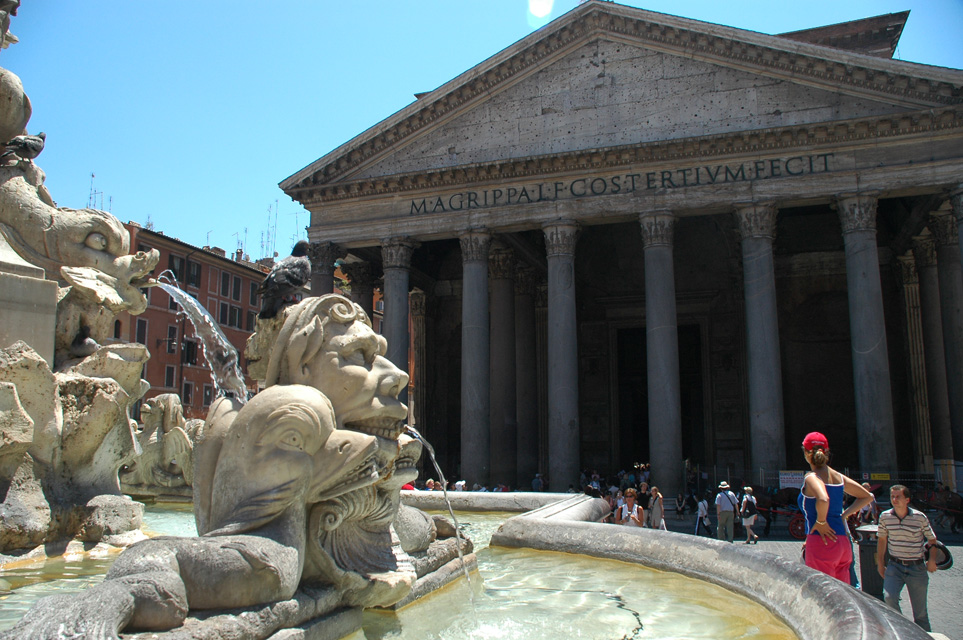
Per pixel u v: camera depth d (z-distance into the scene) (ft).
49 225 19.21
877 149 80.43
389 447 11.33
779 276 118.83
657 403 82.33
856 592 10.57
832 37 126.41
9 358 16.38
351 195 98.22
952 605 32.30
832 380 114.62
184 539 8.95
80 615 7.06
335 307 11.91
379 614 11.91
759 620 12.22
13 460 16.43
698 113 86.99
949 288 86.94
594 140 90.12
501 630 11.55
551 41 92.94
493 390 103.40
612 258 128.16
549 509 24.36
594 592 14.47
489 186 93.25
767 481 77.15
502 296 104.99
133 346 19.63
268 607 8.87
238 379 16.02
